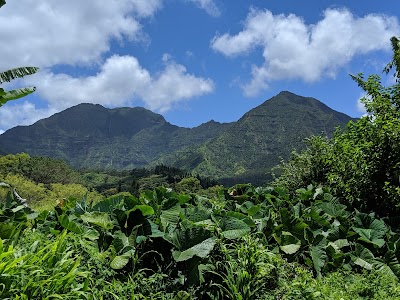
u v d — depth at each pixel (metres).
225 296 4.96
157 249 5.40
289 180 13.73
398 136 8.37
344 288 5.79
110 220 5.36
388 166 8.67
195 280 4.91
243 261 5.01
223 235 5.46
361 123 9.25
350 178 9.20
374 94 9.38
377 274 6.29
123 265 4.69
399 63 9.54
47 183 71.06
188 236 5.22
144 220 5.40
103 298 4.20
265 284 5.21
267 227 6.73
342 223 7.36
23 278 3.17
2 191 41.94
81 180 83.19
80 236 4.79
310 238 6.76
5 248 3.67
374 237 7.22
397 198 8.20
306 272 6.02
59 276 3.43
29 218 6.27
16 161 69.75
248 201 7.66
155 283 4.79
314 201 9.03
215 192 9.76
